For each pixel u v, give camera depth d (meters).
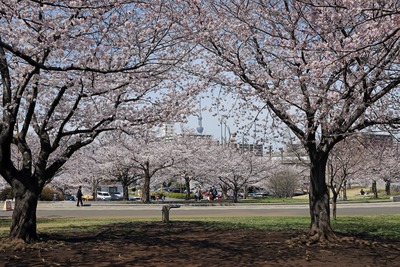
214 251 10.16
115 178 44.66
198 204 31.62
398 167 32.84
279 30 10.97
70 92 11.69
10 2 7.70
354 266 8.51
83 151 32.88
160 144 35.47
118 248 10.52
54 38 8.32
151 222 17.33
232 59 11.50
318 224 11.38
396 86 10.29
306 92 10.17
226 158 38.38
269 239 11.96
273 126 12.41
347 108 10.05
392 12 6.77
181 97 12.24
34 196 10.84
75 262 8.84
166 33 9.96
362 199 38.12
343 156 17.89
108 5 8.19
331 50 8.91
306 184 48.06
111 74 11.59
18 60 9.73
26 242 10.42
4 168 10.54
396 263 8.77
